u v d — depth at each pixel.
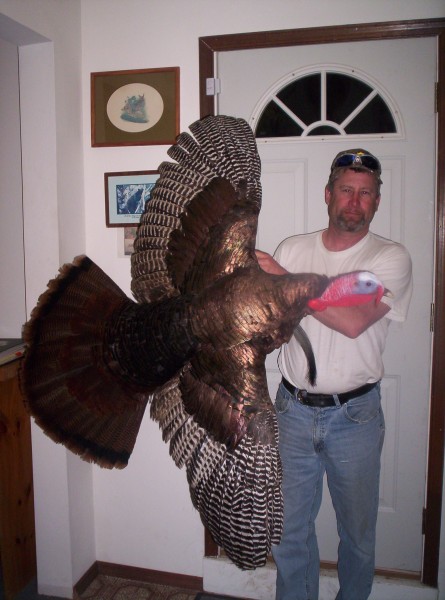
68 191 2.19
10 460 2.22
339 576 1.96
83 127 2.29
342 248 1.86
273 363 2.29
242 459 1.32
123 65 2.23
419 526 2.25
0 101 2.23
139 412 1.48
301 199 2.21
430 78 2.04
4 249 2.32
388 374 2.20
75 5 2.20
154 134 2.22
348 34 2.04
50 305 1.42
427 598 2.22
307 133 2.18
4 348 2.16
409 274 1.79
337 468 1.85
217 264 1.37
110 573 2.48
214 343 1.29
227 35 2.13
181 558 2.41
